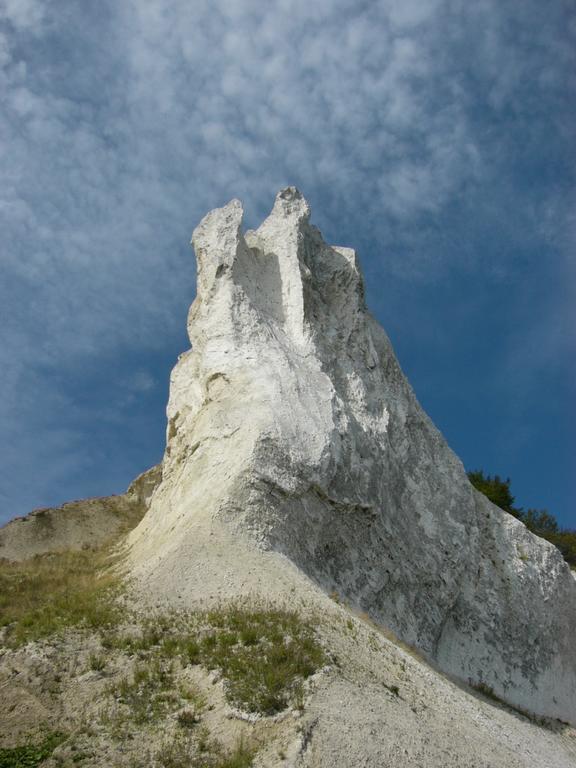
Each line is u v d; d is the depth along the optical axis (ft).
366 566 70.03
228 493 62.85
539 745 57.47
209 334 82.74
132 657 44.21
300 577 57.16
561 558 94.68
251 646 43.52
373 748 35.88
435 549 82.94
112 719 38.47
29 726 39.11
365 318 97.40
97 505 115.03
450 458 95.45
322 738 35.32
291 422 71.77
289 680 39.88
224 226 90.99
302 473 67.72
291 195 100.48
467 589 83.66
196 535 58.85
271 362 78.59
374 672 45.27
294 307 88.17
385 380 94.89
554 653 86.17
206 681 40.37
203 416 79.82
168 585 53.36
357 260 100.63
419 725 39.93
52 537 105.09
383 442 83.56
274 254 93.86
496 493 153.48
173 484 82.53
